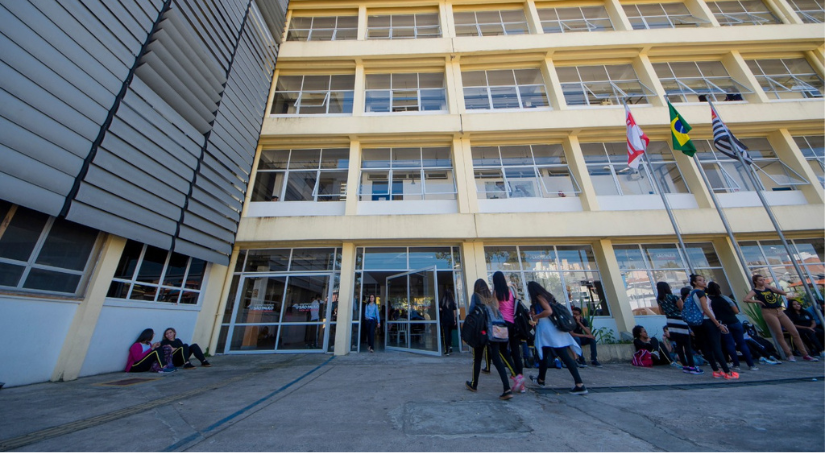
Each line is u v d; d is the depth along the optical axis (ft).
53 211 14.65
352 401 11.87
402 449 7.45
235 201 28.45
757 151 33.30
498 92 36.96
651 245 30.71
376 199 32.50
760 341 20.99
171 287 23.34
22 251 15.06
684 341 18.25
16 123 13.44
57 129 14.79
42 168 14.26
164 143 20.59
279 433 8.57
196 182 23.50
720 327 15.87
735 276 28.81
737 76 35.29
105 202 17.10
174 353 20.22
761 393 12.35
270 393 13.35
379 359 24.27
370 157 34.45
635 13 40.55
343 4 40.27
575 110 33.24
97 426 9.31
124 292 19.85
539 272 30.35
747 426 8.63
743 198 30.81
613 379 16.19
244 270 29.73
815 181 29.94
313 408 10.96
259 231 29.01
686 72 37.09
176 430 8.90
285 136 32.48
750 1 39.93
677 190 32.27
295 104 35.83
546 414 9.93
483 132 32.73
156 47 20.24
